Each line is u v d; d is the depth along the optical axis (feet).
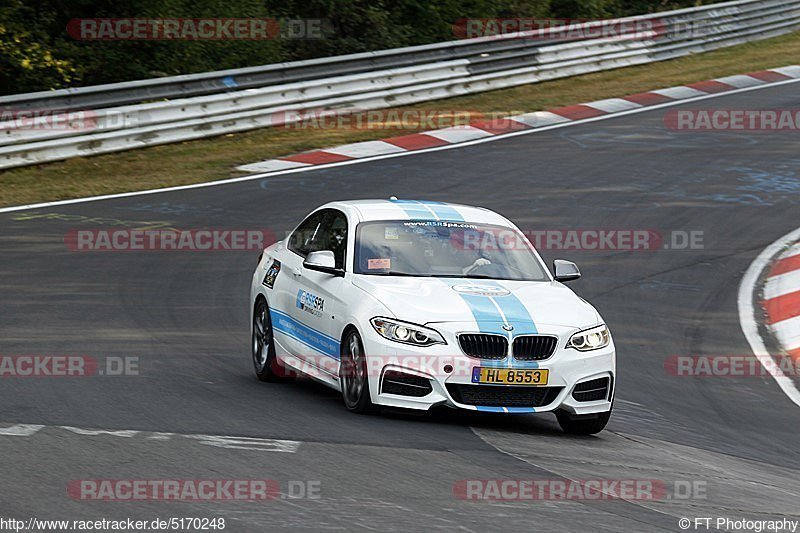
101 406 90.94
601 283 164.86
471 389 90.38
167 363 111.34
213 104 254.88
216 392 100.07
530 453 84.07
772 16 419.33
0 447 75.87
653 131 274.16
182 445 78.79
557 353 92.17
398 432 87.40
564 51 336.29
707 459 89.97
